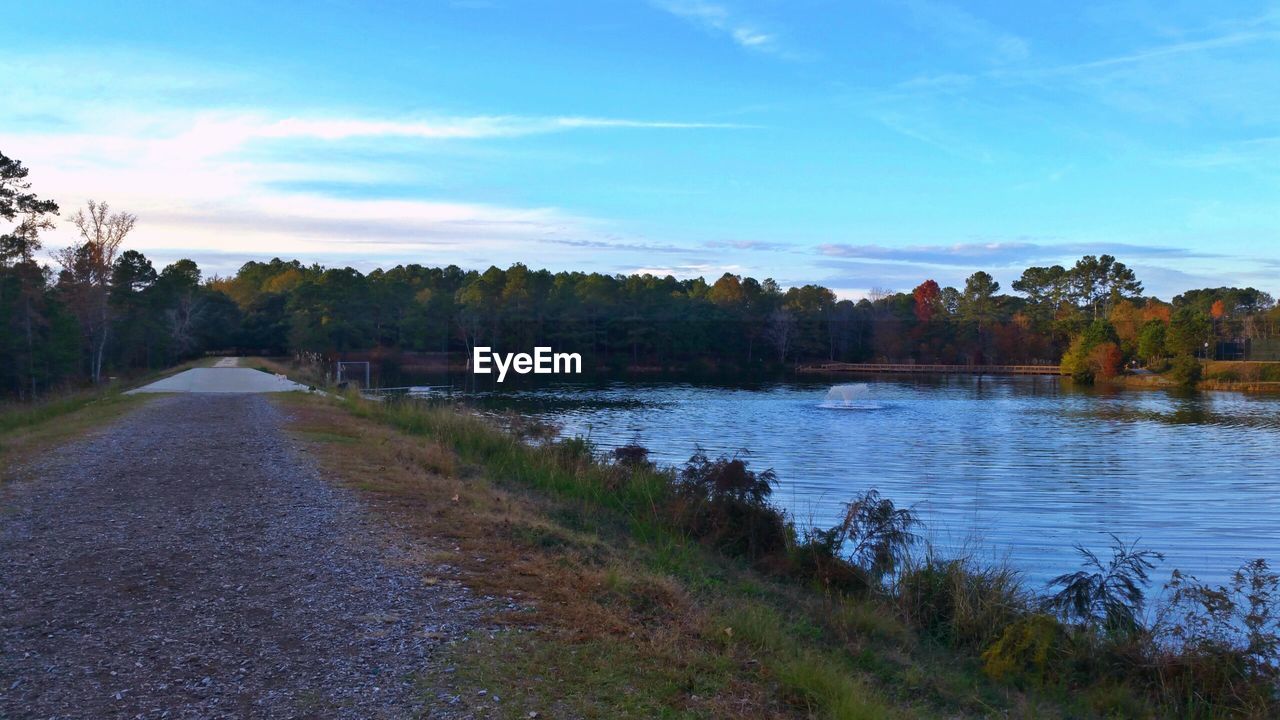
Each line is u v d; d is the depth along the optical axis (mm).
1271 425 40469
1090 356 83875
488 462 17484
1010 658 7461
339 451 16594
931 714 6145
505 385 71875
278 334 101688
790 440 32000
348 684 5230
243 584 7336
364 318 97250
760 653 6441
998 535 15406
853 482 21719
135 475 13266
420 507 11070
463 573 7883
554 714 4922
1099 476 23578
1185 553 14398
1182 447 31281
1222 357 101188
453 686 5246
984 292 130250
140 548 8570
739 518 11961
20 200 41438
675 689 5445
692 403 52156
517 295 101812
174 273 85500
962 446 30734
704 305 109875
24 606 6652
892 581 9875
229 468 14031
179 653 5703
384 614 6590
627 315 105062
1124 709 6820
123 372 66688
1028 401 57812
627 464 16109
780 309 111500
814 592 9742
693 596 8148
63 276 57062
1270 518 17422
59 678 5242
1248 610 9562
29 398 39250
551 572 8086
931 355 109500
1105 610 8750
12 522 9727
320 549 8609
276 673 5387
